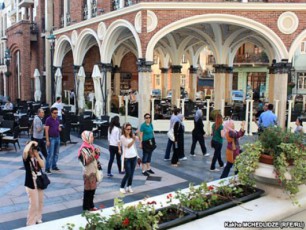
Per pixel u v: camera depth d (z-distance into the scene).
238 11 14.84
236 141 7.96
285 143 3.15
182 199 2.96
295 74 32.28
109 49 18.41
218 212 2.88
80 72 19.62
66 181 8.49
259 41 21.70
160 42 23.22
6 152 12.15
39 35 27.59
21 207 6.68
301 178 3.04
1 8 42.41
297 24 14.77
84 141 6.14
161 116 17.19
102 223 2.43
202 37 20.97
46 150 9.62
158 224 2.54
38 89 24.53
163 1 15.07
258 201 3.13
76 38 21.22
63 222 2.60
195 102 23.52
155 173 9.39
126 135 7.48
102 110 17.50
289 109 15.92
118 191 7.70
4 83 37.25
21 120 15.57
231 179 3.55
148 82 15.18
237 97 29.92
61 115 16.12
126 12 15.83
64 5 23.67
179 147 10.84
